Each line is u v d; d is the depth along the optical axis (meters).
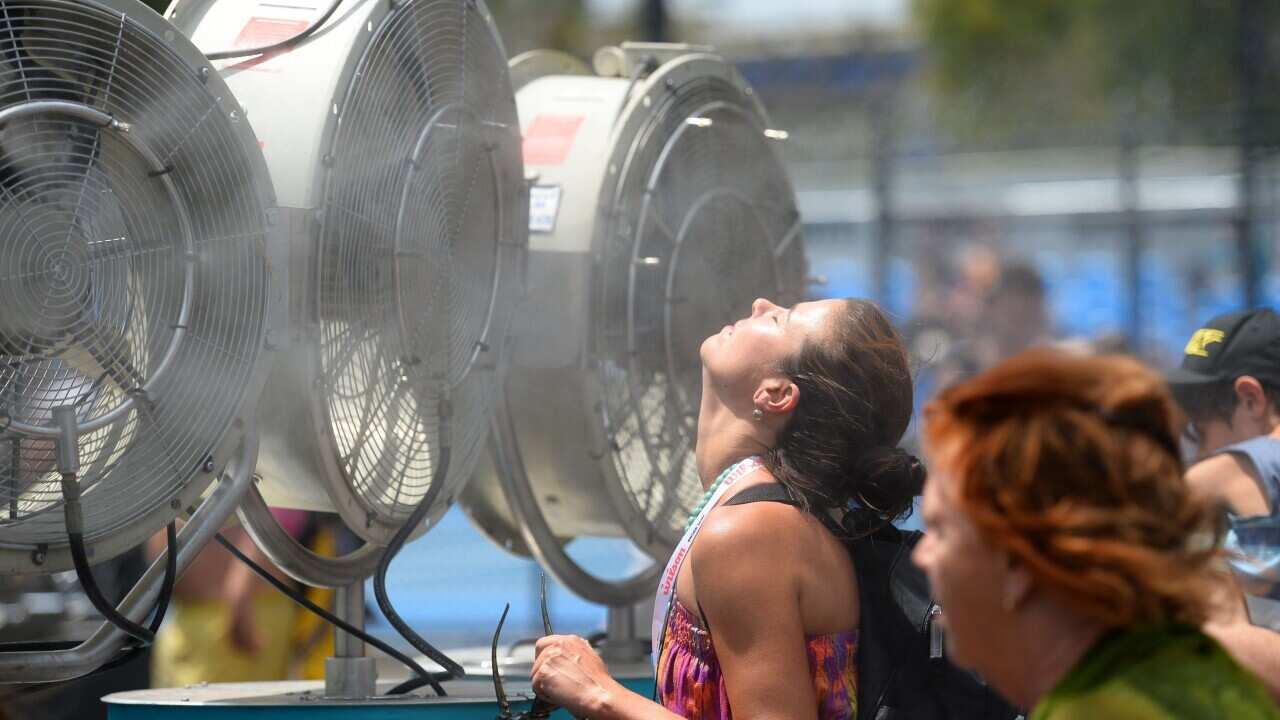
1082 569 2.88
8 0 4.55
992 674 3.17
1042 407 3.02
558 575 7.63
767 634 4.85
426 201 6.18
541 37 33.31
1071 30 37.16
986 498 3.00
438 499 6.40
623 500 7.43
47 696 9.41
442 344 6.30
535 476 7.52
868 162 20.22
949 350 17.36
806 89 25.92
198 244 5.13
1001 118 32.12
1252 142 17.88
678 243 7.59
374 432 5.96
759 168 8.40
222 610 10.07
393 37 5.97
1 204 4.43
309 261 5.54
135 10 4.91
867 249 20.23
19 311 4.47
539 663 5.13
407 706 5.83
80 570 4.59
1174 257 18.72
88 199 4.73
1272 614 6.30
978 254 18.77
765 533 4.91
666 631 5.21
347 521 5.89
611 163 7.29
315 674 10.37
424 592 14.78
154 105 5.00
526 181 6.96
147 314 4.95
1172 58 31.38
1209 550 3.07
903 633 5.05
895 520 5.32
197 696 6.36
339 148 5.68
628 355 7.39
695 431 7.93
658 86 7.62
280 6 6.01
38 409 4.59
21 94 4.66
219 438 5.20
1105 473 2.94
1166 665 2.95
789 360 5.22
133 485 4.91
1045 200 19.56
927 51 38.12
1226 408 7.17
